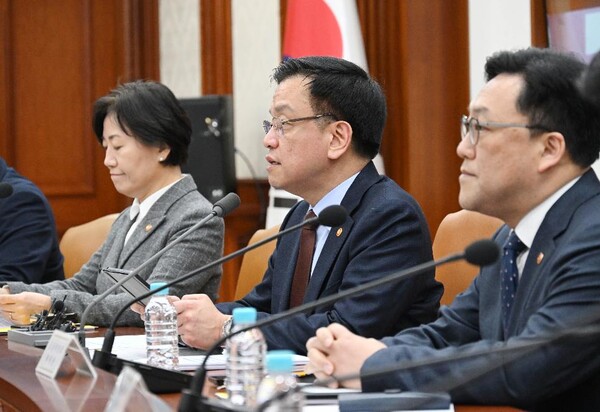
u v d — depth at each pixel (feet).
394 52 26.17
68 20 36.17
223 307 16.93
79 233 24.98
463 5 25.23
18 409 11.30
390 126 26.37
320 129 15.46
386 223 14.98
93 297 18.51
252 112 33.68
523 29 23.86
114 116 19.89
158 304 13.87
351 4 26.40
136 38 36.32
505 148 11.64
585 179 11.71
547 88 11.53
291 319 14.71
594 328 9.66
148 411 9.52
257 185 33.58
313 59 15.70
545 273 11.35
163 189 19.95
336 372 11.27
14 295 18.04
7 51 35.63
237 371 10.68
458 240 16.58
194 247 18.97
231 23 34.09
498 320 12.08
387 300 14.56
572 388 11.00
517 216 11.93
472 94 25.17
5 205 23.25
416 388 10.69
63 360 13.06
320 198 15.74
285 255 16.33
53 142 36.04
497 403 10.59
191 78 34.88
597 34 22.03
